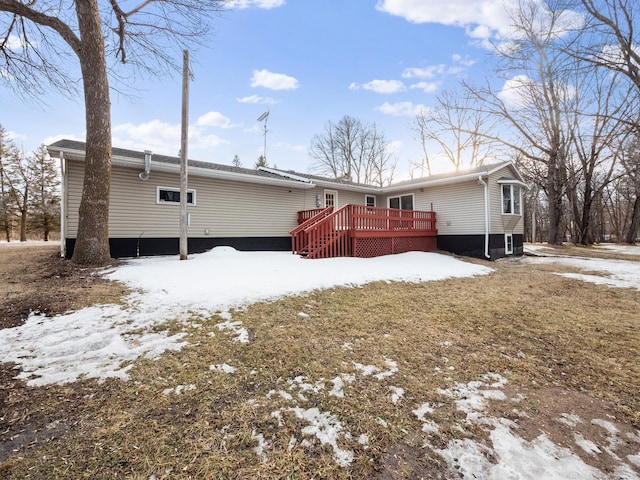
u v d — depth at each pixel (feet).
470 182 41.68
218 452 5.90
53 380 8.08
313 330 12.46
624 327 14.74
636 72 35.55
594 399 8.61
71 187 25.81
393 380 9.05
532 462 6.05
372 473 5.61
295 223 42.09
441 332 13.23
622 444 6.75
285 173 44.60
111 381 8.16
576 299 20.15
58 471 5.28
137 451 5.81
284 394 8.01
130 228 28.76
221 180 34.88
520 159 67.31
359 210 33.73
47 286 16.05
